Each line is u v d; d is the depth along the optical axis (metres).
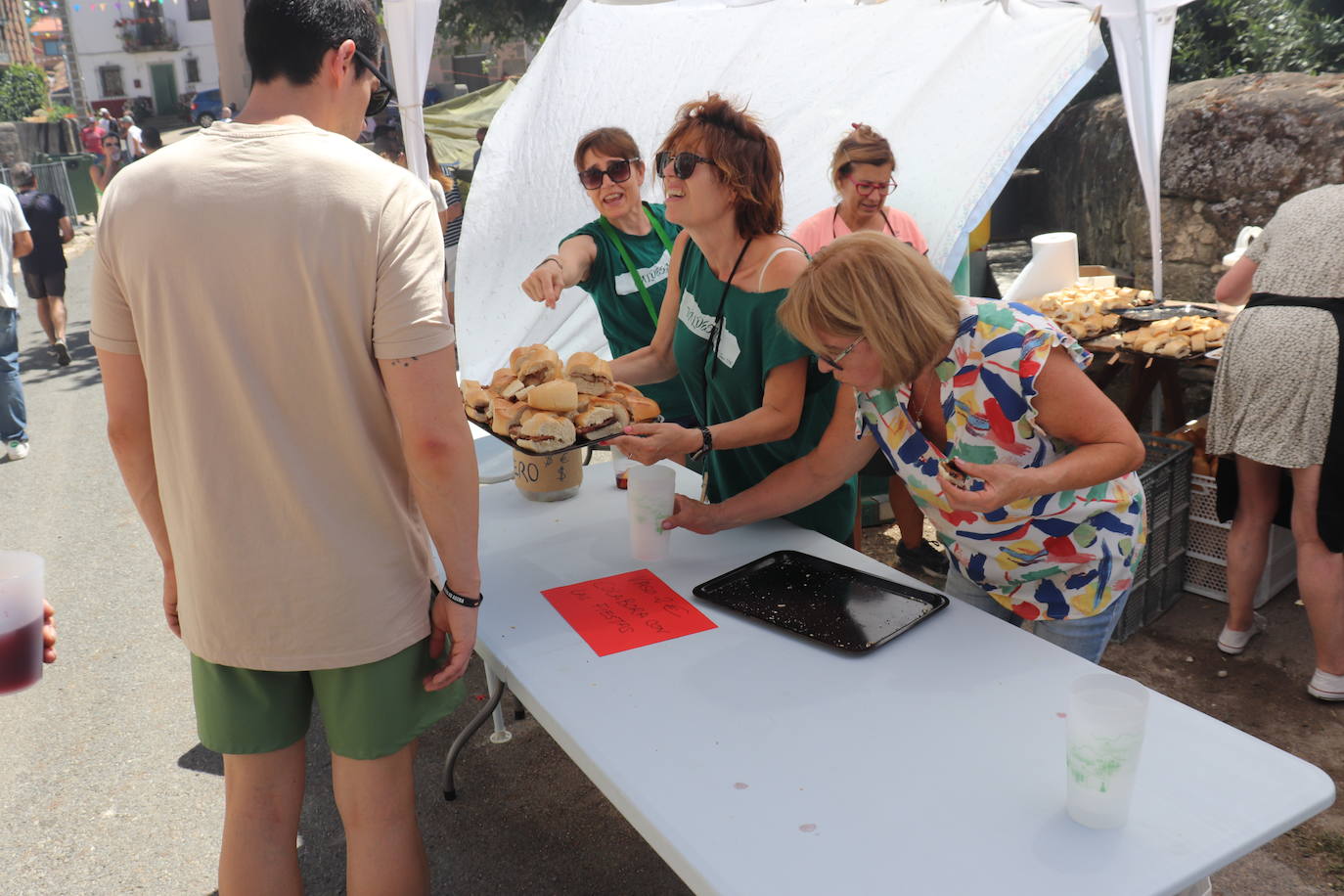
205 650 1.51
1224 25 6.53
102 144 18.80
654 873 2.36
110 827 2.59
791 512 2.17
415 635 1.54
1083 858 1.16
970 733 1.42
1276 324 2.77
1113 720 1.15
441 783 2.73
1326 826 2.44
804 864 1.17
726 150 1.92
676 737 1.43
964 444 1.68
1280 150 4.53
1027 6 3.82
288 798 1.65
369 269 1.34
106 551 4.40
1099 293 4.08
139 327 1.39
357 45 1.46
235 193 1.32
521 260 4.12
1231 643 3.16
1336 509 2.75
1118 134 5.84
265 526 1.43
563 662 1.66
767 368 2.02
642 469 2.05
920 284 1.54
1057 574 1.84
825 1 3.97
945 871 1.15
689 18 3.98
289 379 1.37
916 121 4.02
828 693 1.54
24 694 3.26
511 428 1.98
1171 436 3.48
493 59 21.47
